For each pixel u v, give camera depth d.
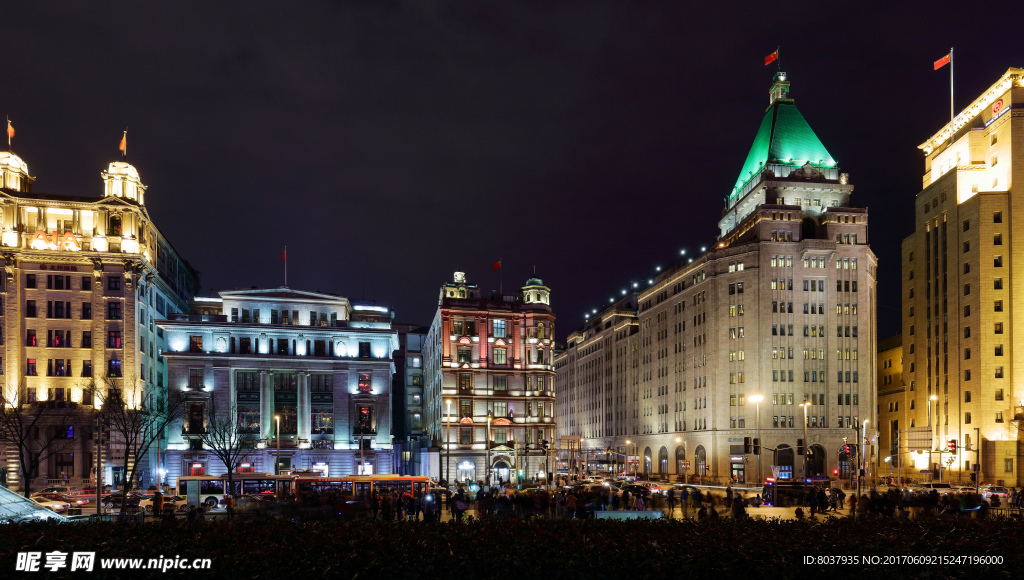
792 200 148.50
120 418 100.75
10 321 106.12
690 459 155.25
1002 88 128.75
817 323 141.50
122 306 111.62
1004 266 123.12
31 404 103.19
